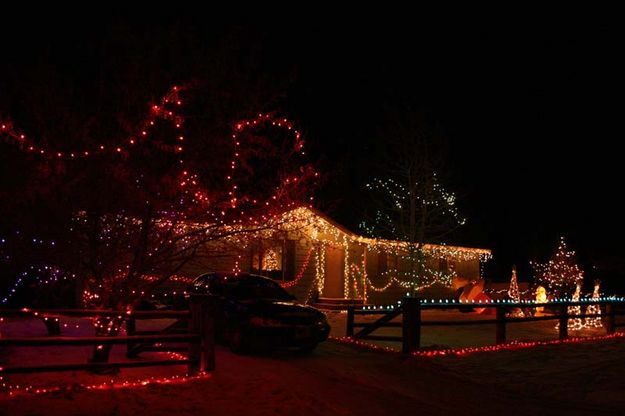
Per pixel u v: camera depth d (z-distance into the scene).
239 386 9.51
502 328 15.40
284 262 24.22
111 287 11.45
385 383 10.79
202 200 12.23
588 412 9.05
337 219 26.55
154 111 11.48
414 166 29.11
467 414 8.78
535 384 10.96
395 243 27.83
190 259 12.24
